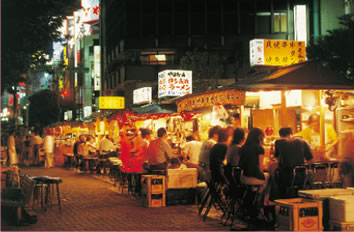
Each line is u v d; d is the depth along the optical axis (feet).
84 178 62.59
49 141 87.66
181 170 36.70
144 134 43.60
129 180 44.62
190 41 152.46
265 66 69.21
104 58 205.36
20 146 100.68
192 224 28.43
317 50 91.15
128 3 153.79
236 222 28.86
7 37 33.96
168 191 36.35
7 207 29.53
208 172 33.09
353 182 29.50
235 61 142.20
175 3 153.38
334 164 29.50
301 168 26.89
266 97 40.37
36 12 34.04
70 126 102.27
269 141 38.27
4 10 32.65
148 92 91.50
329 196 24.26
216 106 34.30
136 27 153.89
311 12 135.95
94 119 82.69
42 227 27.86
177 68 149.79
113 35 178.40
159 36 153.28
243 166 26.86
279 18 151.12
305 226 22.97
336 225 23.50
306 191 24.97
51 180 34.47
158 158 36.99
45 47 37.81
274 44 64.69
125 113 54.13
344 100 36.40
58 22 36.37
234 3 152.46
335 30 92.17
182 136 61.16
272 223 27.45
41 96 238.27
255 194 26.96
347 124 35.29
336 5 134.72
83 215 32.22
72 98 258.16
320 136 36.19
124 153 44.11
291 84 31.60
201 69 118.62
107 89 193.36
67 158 83.97
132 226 27.89
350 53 87.20
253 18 151.74
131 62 152.76
